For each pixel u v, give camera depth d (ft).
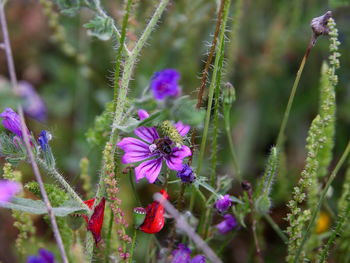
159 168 1.15
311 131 1.23
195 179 1.17
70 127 1.92
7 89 0.95
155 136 1.17
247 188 1.28
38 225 1.57
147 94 1.05
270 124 1.93
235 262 1.64
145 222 1.14
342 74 1.92
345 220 1.23
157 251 1.41
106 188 1.15
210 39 1.86
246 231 1.66
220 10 1.19
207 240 1.30
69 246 1.24
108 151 1.12
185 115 1.01
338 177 1.71
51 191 1.16
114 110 1.17
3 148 1.12
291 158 1.86
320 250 1.29
